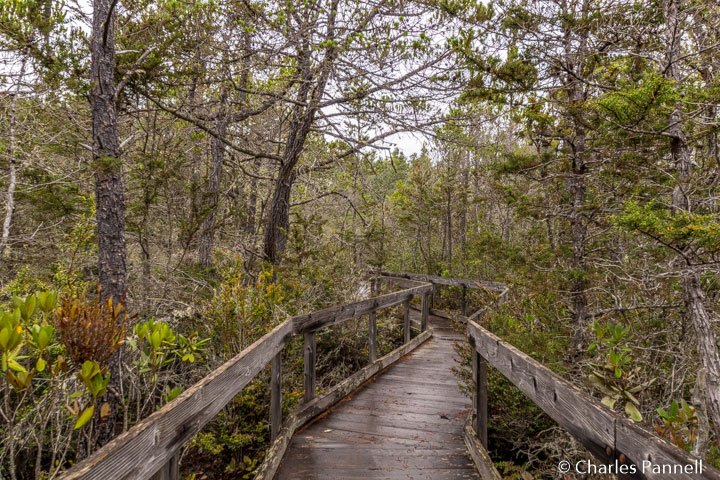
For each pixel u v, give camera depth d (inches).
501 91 190.7
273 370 139.3
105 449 48.9
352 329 305.0
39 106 235.6
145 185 268.5
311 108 295.3
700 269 135.4
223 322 181.6
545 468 155.3
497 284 360.5
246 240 382.6
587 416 69.7
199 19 237.9
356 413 179.3
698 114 151.2
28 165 232.8
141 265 305.4
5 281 263.4
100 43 171.2
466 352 207.6
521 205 222.2
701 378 121.4
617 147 177.6
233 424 167.8
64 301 96.4
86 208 275.7
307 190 506.9
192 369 205.3
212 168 344.8
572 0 183.5
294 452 140.2
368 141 320.5
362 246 487.5
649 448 52.5
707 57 169.2
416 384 222.7
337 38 263.1
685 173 160.1
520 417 174.2
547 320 206.1
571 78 196.1
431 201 660.7
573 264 210.2
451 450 143.6
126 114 260.4
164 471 67.2
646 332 189.8
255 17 257.6
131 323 190.4
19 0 189.9
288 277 288.5
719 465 112.8
